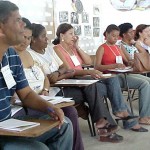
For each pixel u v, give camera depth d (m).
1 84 1.68
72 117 2.19
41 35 2.86
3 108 1.68
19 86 1.90
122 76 3.59
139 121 3.53
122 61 3.93
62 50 3.38
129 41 4.36
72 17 5.08
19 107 2.00
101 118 2.92
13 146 1.57
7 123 1.54
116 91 3.22
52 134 1.84
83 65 3.77
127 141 2.98
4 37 1.62
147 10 6.27
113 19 5.94
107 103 3.54
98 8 5.64
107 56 3.78
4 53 1.70
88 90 2.93
